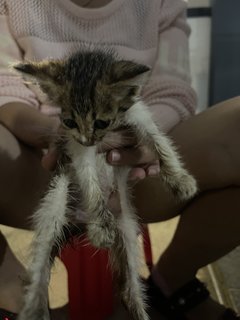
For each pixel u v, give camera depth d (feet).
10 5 1.24
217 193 1.05
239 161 0.99
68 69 0.85
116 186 0.97
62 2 1.23
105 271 1.13
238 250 1.47
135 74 0.80
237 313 1.21
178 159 0.99
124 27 1.27
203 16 1.99
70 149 0.91
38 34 1.23
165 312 1.20
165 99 1.21
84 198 0.91
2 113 1.12
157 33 1.31
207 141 1.03
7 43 1.24
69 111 0.84
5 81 1.18
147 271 1.25
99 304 1.16
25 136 1.07
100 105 0.82
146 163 0.98
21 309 0.87
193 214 1.09
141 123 0.94
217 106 1.12
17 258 1.16
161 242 1.54
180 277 1.18
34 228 0.90
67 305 1.27
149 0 1.29
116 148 0.94
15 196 1.04
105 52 0.96
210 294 1.27
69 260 1.13
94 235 0.89
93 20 1.24
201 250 1.12
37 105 1.21
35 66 0.86
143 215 1.12
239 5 1.92
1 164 1.00
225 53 2.01
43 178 1.09
